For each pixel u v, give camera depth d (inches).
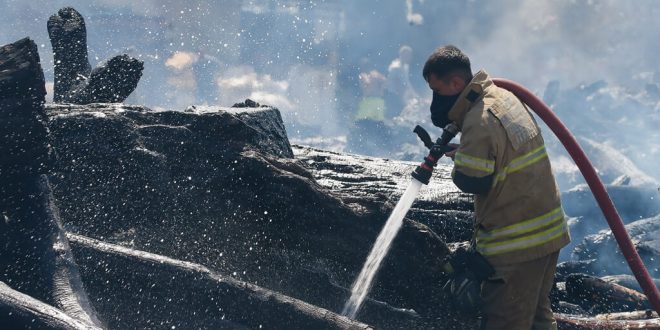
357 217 329.7
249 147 354.9
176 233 346.0
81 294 290.4
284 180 336.5
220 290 293.1
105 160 355.3
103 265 308.2
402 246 323.0
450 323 317.7
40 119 320.2
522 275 271.3
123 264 306.3
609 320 333.7
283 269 335.3
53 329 251.1
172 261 304.3
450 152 279.1
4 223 303.9
